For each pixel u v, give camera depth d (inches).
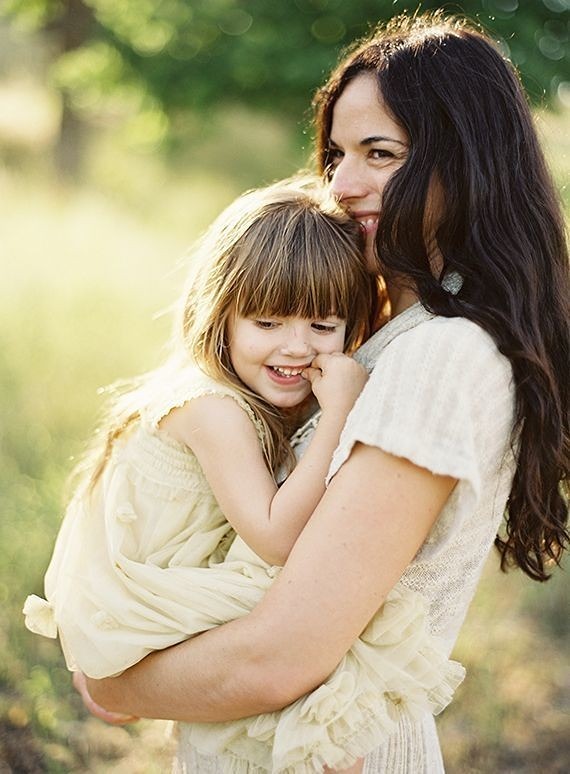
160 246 338.6
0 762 118.7
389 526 56.9
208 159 568.7
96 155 553.9
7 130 579.8
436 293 64.4
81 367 208.1
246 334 72.2
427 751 69.9
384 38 70.8
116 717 78.7
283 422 74.4
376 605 58.0
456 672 65.4
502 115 66.1
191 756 69.8
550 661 144.9
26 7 557.6
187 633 64.1
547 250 66.1
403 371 58.4
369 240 73.4
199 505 71.7
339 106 71.2
